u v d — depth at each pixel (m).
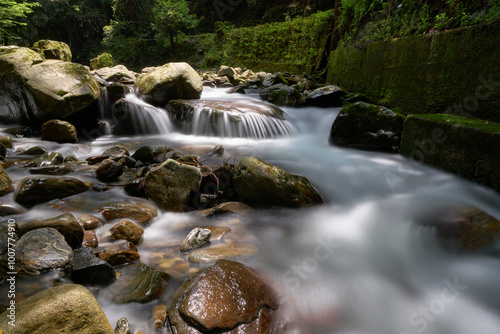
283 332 1.92
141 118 7.30
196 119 7.35
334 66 10.28
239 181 3.67
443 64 4.66
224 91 11.52
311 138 7.17
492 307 2.31
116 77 11.09
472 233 2.73
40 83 6.15
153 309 2.03
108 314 1.96
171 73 7.86
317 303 2.26
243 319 1.88
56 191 3.44
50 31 26.72
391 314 2.24
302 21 14.43
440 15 4.95
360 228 3.37
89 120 7.29
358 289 2.46
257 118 7.27
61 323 1.51
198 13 28.50
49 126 5.96
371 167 4.96
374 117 5.48
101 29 30.59
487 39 3.85
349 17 9.75
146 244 2.87
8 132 6.20
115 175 4.27
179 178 3.56
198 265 2.53
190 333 1.78
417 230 3.12
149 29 26.94
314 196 3.66
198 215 3.45
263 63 17.12
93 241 2.63
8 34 14.34
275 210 3.63
